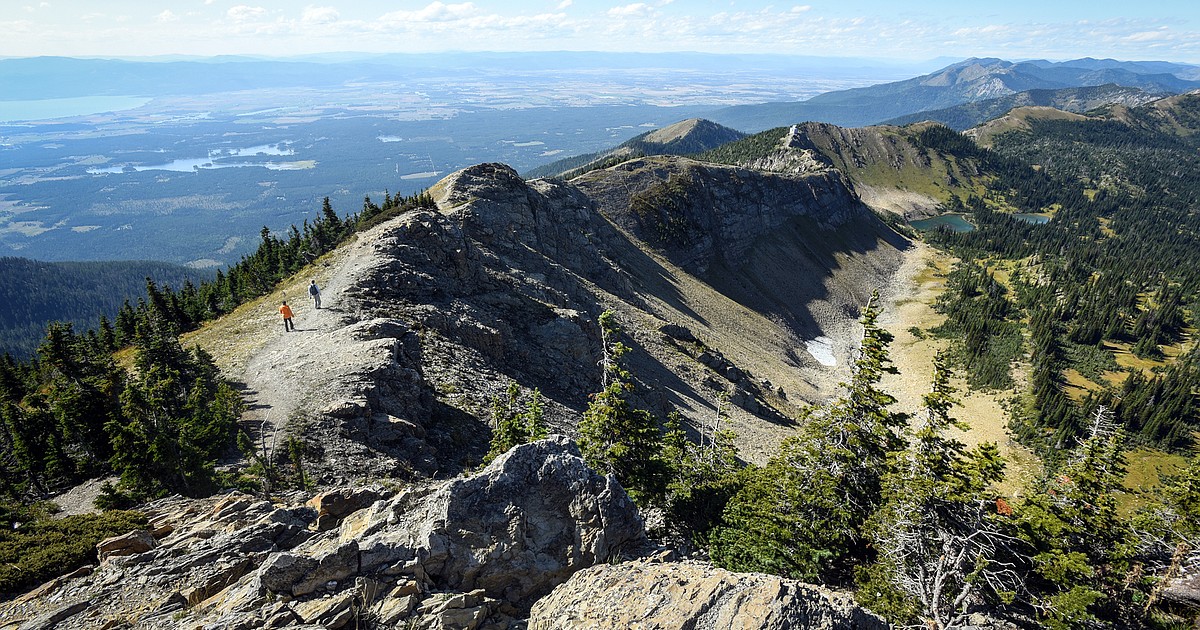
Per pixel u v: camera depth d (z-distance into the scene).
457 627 16.39
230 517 23.11
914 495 28.98
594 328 76.31
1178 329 166.75
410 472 34.66
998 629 26.95
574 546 20.08
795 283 187.25
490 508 19.73
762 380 108.81
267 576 16.58
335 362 43.12
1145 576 31.48
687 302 139.38
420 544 18.33
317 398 38.62
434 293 63.59
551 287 89.50
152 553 20.19
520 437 37.19
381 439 36.50
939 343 154.38
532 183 137.25
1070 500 34.03
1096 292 194.25
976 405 119.62
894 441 37.09
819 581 29.41
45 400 45.47
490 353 58.97
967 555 28.20
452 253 71.12
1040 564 29.73
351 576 17.27
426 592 17.42
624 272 127.56
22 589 19.69
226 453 34.09
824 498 32.44
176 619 16.39
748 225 191.75
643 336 95.31
